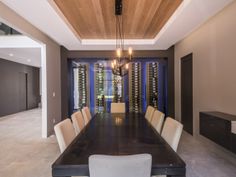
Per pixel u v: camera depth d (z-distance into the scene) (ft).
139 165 3.96
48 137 15.57
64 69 19.54
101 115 12.75
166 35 14.02
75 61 20.51
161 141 6.75
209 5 9.00
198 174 8.89
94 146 6.23
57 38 14.60
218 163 10.14
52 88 17.06
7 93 28.09
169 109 19.72
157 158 5.14
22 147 13.03
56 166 4.75
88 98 20.70
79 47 18.15
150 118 11.66
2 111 26.71
